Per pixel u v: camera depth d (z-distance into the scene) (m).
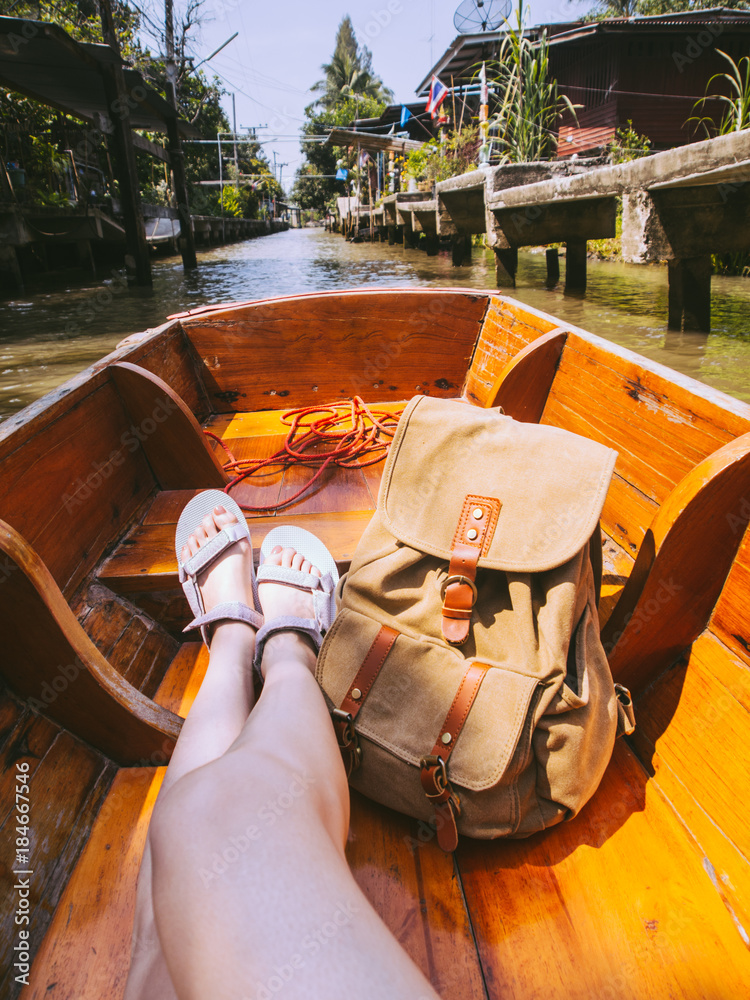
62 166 13.45
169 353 2.31
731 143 3.36
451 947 0.84
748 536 0.98
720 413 1.08
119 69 8.35
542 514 1.00
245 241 24.92
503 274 7.35
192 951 0.53
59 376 4.16
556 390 1.87
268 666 1.04
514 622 0.98
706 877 0.89
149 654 1.41
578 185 5.06
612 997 0.78
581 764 0.92
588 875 0.92
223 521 1.45
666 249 4.27
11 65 8.05
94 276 11.09
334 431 2.43
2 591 0.88
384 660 1.00
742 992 0.77
